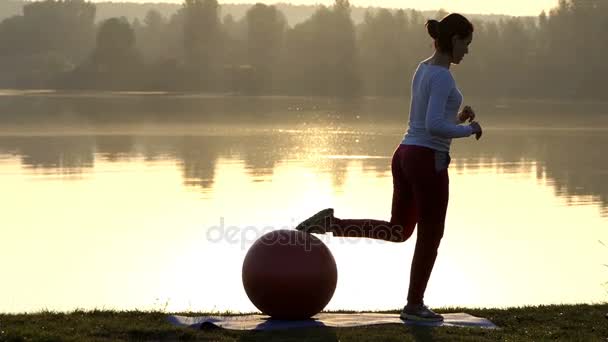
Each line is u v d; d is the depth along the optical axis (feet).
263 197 310.04
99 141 552.82
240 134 622.95
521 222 257.75
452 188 343.05
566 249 211.41
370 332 61.77
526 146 546.67
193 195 313.53
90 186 337.93
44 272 178.70
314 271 63.46
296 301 63.62
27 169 396.57
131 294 155.02
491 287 165.89
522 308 75.20
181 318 66.08
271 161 442.50
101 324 64.23
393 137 601.62
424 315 64.80
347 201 302.25
